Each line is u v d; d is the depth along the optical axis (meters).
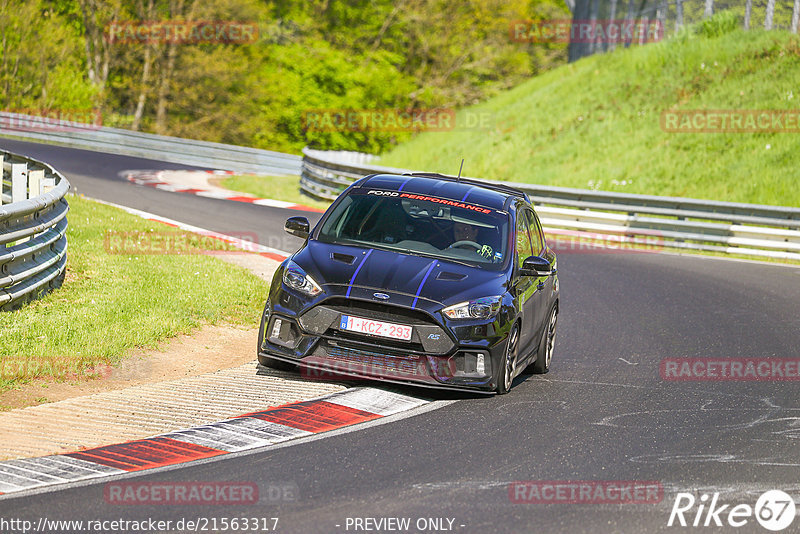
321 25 174.88
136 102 159.25
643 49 110.50
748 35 100.81
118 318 29.00
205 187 79.06
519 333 24.64
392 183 27.53
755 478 18.70
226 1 151.50
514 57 177.75
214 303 32.75
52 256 31.72
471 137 113.19
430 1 173.75
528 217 28.45
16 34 138.88
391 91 167.75
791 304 42.19
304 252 24.59
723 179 79.25
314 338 22.81
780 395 26.33
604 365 29.36
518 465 18.67
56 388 22.62
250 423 20.41
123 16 154.50
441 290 23.00
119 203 61.53
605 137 94.56
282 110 162.00
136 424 20.03
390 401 22.83
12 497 15.58
